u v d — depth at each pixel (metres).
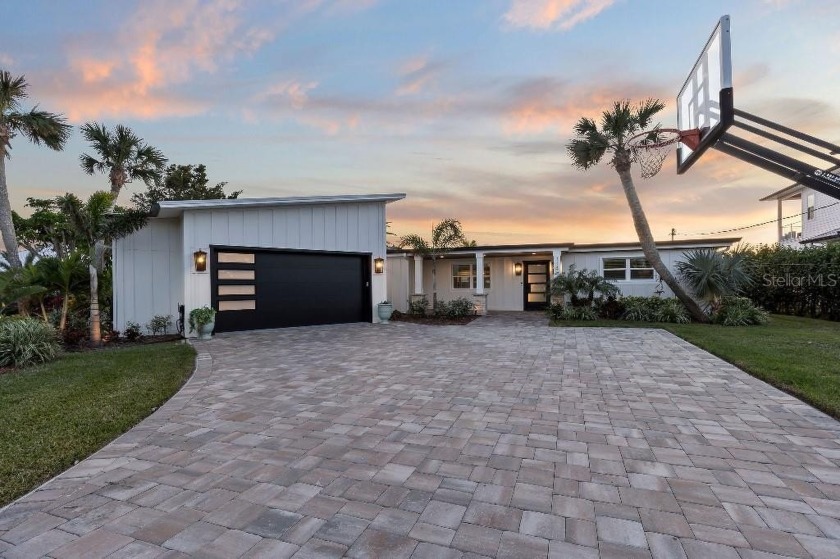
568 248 14.91
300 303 11.39
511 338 9.18
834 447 3.21
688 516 2.29
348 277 12.33
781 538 2.09
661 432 3.54
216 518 2.30
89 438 3.47
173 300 10.38
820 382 4.86
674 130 7.96
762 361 6.03
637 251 15.16
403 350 7.73
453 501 2.46
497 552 2.00
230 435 3.55
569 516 2.30
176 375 5.67
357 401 4.51
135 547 2.05
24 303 9.05
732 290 11.76
